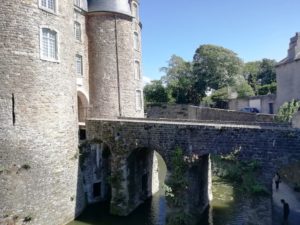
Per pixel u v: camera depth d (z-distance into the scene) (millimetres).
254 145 15273
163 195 23500
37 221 15969
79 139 20500
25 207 15555
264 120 27594
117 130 19250
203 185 19656
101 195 21203
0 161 15000
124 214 19125
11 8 15305
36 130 16000
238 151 15570
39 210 16078
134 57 25609
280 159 14812
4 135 15125
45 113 16375
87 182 20172
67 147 17828
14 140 15328
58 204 17094
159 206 21031
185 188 16828
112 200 19406
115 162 19297
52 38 16938
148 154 22750
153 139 17984
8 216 14992
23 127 15578
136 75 26469
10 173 15164
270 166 14992
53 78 16750
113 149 19391
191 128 16750
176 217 16891
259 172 15148
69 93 18016
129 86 24625
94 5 23562
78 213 18906
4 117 15148
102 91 23562
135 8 26484
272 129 14953
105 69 23594
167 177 17344
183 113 44188
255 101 40000
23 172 15547
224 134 15930
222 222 18016
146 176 22547
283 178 24578
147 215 19359
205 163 20062
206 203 20219
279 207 19297
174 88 52906
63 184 17453
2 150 15055
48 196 16516
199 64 53531
